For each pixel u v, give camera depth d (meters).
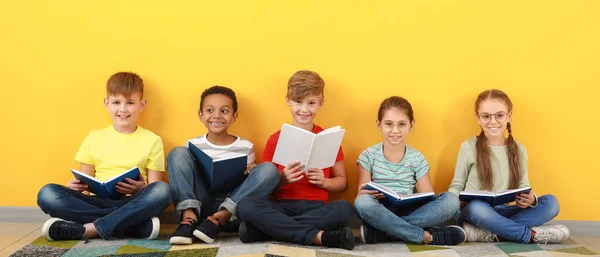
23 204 2.27
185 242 1.84
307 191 2.12
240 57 2.24
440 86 2.23
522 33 2.21
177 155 2.02
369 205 1.92
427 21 2.22
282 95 2.25
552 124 2.22
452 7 2.22
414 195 1.92
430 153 2.25
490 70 2.22
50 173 2.27
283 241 1.91
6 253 1.76
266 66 2.24
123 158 2.15
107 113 2.25
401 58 2.23
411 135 2.25
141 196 1.91
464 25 2.22
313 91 2.10
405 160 2.15
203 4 2.24
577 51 2.21
